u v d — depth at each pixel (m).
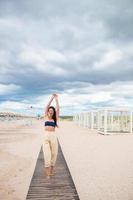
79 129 39.34
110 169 10.05
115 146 17.30
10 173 9.45
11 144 18.09
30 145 17.55
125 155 13.47
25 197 6.78
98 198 6.63
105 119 28.50
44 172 9.16
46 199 6.26
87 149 15.77
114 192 7.13
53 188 7.17
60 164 10.67
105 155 13.45
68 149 15.75
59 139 22.33
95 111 35.25
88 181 8.30
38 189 7.07
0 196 6.86
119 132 29.47
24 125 49.94
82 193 7.07
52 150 8.09
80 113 51.34
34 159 12.24
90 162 11.52
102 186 7.71
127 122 31.34
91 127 37.38
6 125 45.88
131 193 7.03
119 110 30.77
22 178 8.73
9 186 7.80
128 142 20.00
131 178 8.65
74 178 8.70
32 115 108.75
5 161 11.74
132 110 30.52
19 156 13.07
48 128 8.03
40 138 22.75
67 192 6.82
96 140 21.61
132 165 10.84
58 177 8.40
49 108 7.98
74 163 11.28
